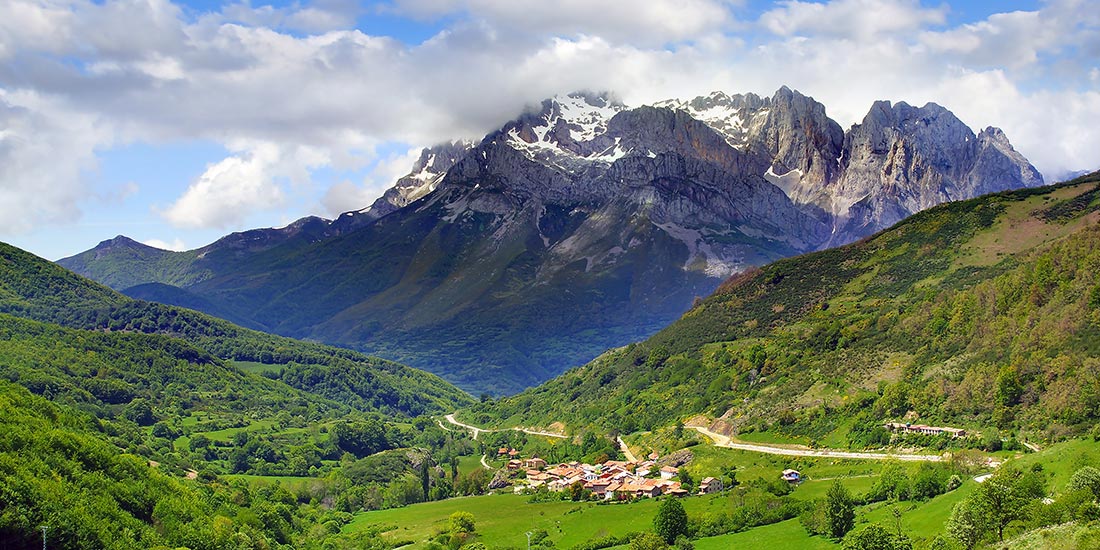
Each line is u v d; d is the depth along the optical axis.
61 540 152.12
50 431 189.62
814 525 180.50
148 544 168.00
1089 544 119.62
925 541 152.88
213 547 181.75
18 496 152.62
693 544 188.62
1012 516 142.50
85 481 175.88
